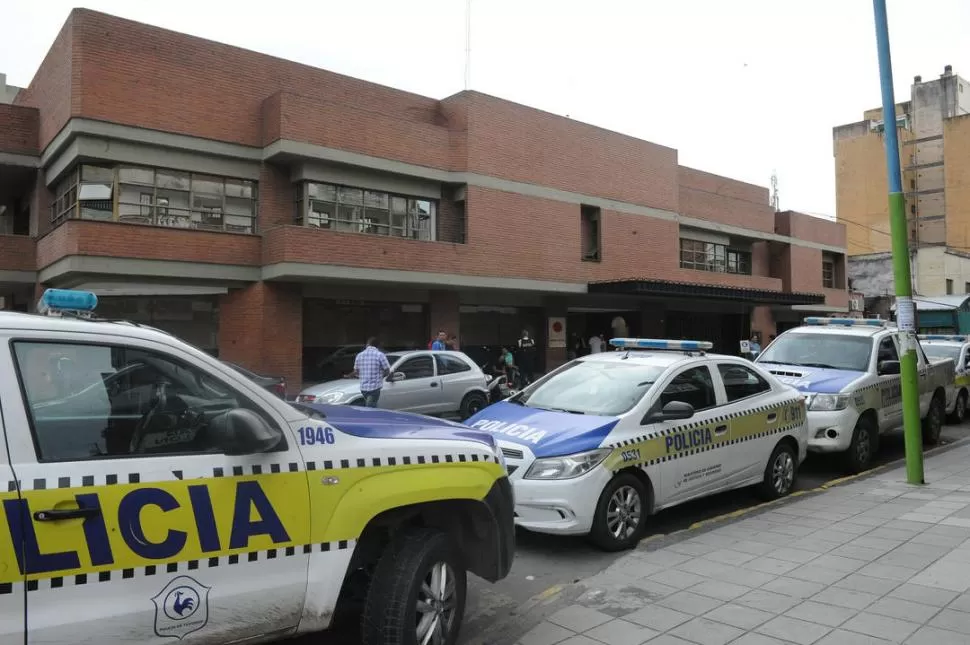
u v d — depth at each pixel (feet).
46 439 8.54
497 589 16.37
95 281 51.16
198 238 52.90
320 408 12.97
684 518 22.56
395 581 11.14
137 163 51.29
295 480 10.03
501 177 67.72
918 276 135.13
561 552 19.01
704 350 23.99
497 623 14.32
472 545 12.98
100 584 8.40
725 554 17.74
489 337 73.36
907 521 20.38
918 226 153.58
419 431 12.20
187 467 9.25
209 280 54.24
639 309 85.15
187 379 9.84
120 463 8.86
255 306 55.83
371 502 10.68
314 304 60.03
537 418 20.42
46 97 55.98
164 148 52.44
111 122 49.57
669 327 91.45
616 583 15.85
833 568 16.38
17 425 8.34
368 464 10.87
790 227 108.88
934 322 87.51
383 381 40.91
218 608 9.26
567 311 80.43
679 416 19.83
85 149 49.16
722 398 22.63
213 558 9.24
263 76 57.41
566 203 73.46
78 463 8.59
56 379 8.86
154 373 9.61
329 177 58.34
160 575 8.82
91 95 48.80
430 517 12.59
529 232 69.82
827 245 116.16
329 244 55.11
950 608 13.78
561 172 73.20
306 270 53.78
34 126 57.93
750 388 24.00
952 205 146.92
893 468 29.91
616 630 13.34
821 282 114.11
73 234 47.70
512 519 13.20
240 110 55.93
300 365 57.31
